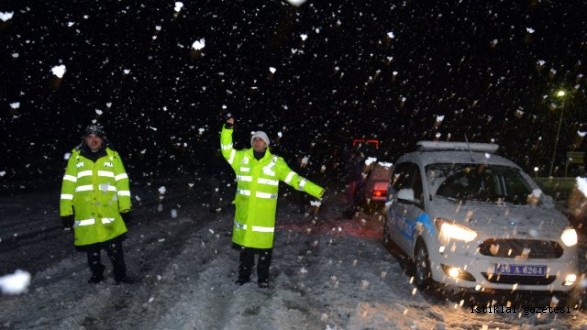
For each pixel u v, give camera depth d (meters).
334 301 5.28
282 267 6.64
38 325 4.34
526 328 4.72
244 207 5.41
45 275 5.86
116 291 5.30
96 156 5.33
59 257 6.73
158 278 5.84
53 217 9.74
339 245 8.16
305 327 4.55
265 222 5.40
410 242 6.64
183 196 15.00
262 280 5.56
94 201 5.26
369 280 6.05
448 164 7.06
